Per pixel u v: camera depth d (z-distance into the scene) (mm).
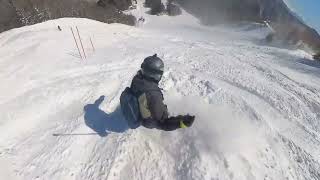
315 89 4223
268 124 2783
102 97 3064
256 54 6367
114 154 2264
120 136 2445
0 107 2750
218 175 2119
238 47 7477
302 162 2424
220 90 3217
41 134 2498
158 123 1904
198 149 2289
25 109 2756
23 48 4352
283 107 3295
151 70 1910
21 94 3018
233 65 4648
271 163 2318
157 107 1885
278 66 5262
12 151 2283
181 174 2129
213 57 4984
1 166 2125
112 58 4270
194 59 4680
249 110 2918
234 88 3482
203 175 2107
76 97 3049
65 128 2561
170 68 3885
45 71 3559
